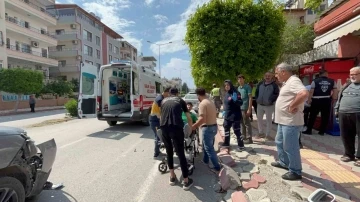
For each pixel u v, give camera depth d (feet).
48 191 12.20
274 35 24.36
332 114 21.91
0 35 80.79
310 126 22.22
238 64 23.63
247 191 11.27
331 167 13.43
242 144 17.87
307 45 51.16
